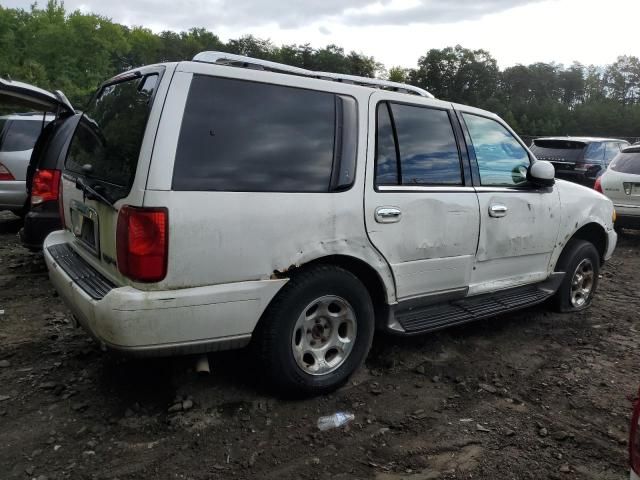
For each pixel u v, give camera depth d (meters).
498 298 4.43
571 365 4.07
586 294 5.35
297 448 2.94
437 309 4.02
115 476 2.67
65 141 5.44
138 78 3.23
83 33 57.69
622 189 8.70
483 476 2.76
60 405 3.29
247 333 3.03
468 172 4.06
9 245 7.48
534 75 90.69
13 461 2.77
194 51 81.81
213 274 2.89
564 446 3.03
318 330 3.37
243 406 3.29
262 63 3.38
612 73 95.38
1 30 55.47
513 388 3.69
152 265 2.74
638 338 4.64
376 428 3.15
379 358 4.05
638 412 1.82
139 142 2.81
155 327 2.77
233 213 2.91
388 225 3.51
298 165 3.18
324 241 3.24
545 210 4.61
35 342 4.18
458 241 3.94
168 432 3.03
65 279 3.25
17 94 5.71
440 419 3.27
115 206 2.87
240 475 2.71
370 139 3.48
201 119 2.89
